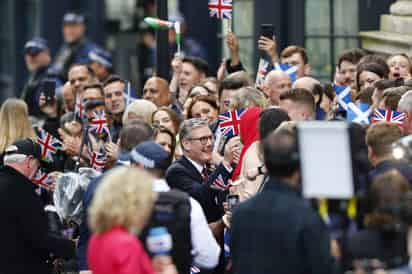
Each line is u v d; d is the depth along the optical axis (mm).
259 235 15680
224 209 19453
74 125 23359
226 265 19578
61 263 20312
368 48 28234
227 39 25047
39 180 21688
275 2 29422
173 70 26453
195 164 19750
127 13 42562
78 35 36031
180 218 16906
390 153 17203
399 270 14867
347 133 15336
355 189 15875
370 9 28547
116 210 15109
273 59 24203
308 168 15336
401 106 19984
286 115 18734
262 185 18750
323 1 29188
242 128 19672
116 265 15086
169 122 22219
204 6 34219
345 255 15398
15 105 22125
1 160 21984
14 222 18922
